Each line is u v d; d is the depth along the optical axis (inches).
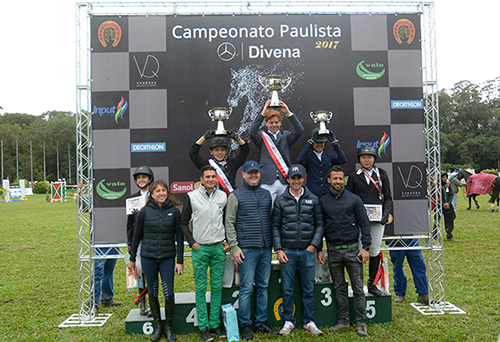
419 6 185.5
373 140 184.1
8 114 3329.2
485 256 262.8
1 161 2357.3
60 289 211.8
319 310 155.8
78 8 173.9
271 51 182.1
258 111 182.4
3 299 195.0
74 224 482.0
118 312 177.6
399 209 183.3
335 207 147.2
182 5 178.2
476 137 2126.0
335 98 183.5
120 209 175.6
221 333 144.3
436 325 152.9
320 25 183.2
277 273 155.0
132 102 177.3
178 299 156.5
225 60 180.7
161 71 178.4
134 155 177.3
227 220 143.6
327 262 163.0
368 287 163.5
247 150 165.3
